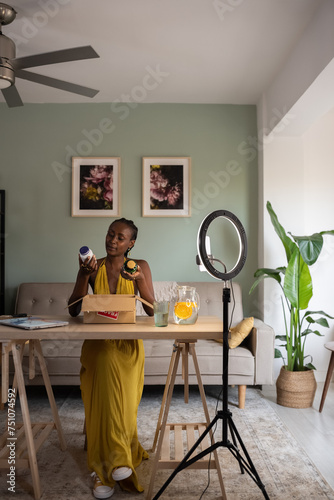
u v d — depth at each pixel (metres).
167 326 2.04
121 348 2.25
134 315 2.09
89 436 2.15
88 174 4.39
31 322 2.06
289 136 4.18
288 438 2.80
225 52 3.35
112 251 2.29
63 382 3.36
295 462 2.46
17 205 4.37
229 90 4.10
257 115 4.39
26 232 4.37
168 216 4.38
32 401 3.52
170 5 2.73
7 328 1.99
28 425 2.09
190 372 3.40
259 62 3.52
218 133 4.42
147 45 3.23
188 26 2.98
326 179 4.28
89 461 2.13
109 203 4.38
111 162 4.39
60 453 2.52
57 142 4.39
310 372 3.46
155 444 2.51
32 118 4.39
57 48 3.29
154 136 4.41
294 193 4.16
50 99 4.32
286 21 2.92
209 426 1.96
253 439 2.78
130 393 2.17
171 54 3.38
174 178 4.39
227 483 2.21
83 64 3.55
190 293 2.10
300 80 3.16
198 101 4.38
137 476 2.22
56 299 4.08
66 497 2.06
